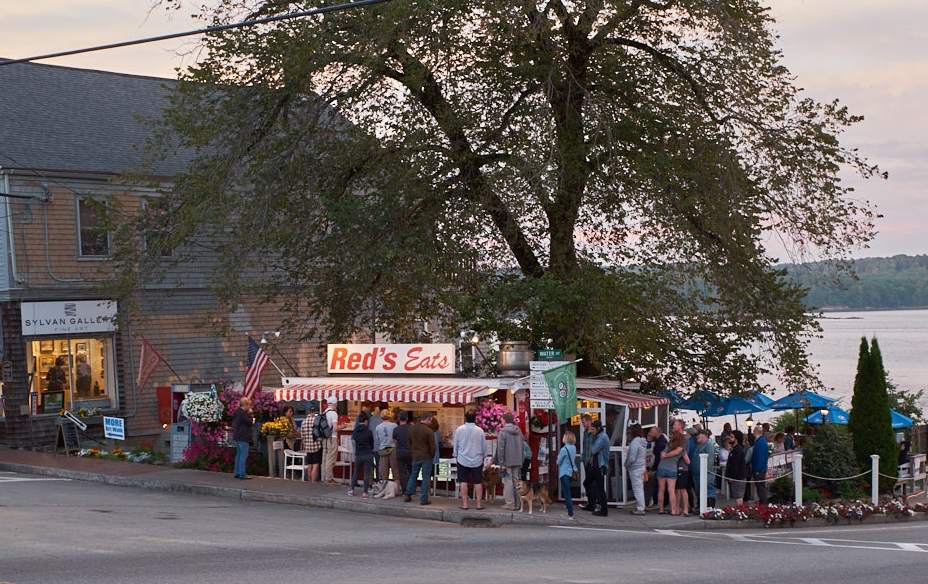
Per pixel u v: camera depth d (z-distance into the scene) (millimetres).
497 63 23562
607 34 23984
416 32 22531
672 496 21578
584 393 22734
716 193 23922
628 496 23000
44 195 29984
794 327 25547
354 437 21359
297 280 26625
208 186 24000
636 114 24297
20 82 33281
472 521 19578
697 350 27359
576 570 13289
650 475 22312
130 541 14359
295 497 21188
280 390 23391
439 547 15414
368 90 24000
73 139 31859
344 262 24406
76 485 22703
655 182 23359
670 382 27797
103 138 32750
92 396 31172
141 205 31922
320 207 24719
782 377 26734
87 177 30766
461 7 22438
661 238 23891
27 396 29484
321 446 23156
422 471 20438
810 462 26594
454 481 22375
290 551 14156
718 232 24234
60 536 14539
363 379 23141
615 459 22484
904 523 23688
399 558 13906
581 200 23844
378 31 22406
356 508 20469
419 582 11688
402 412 21453
